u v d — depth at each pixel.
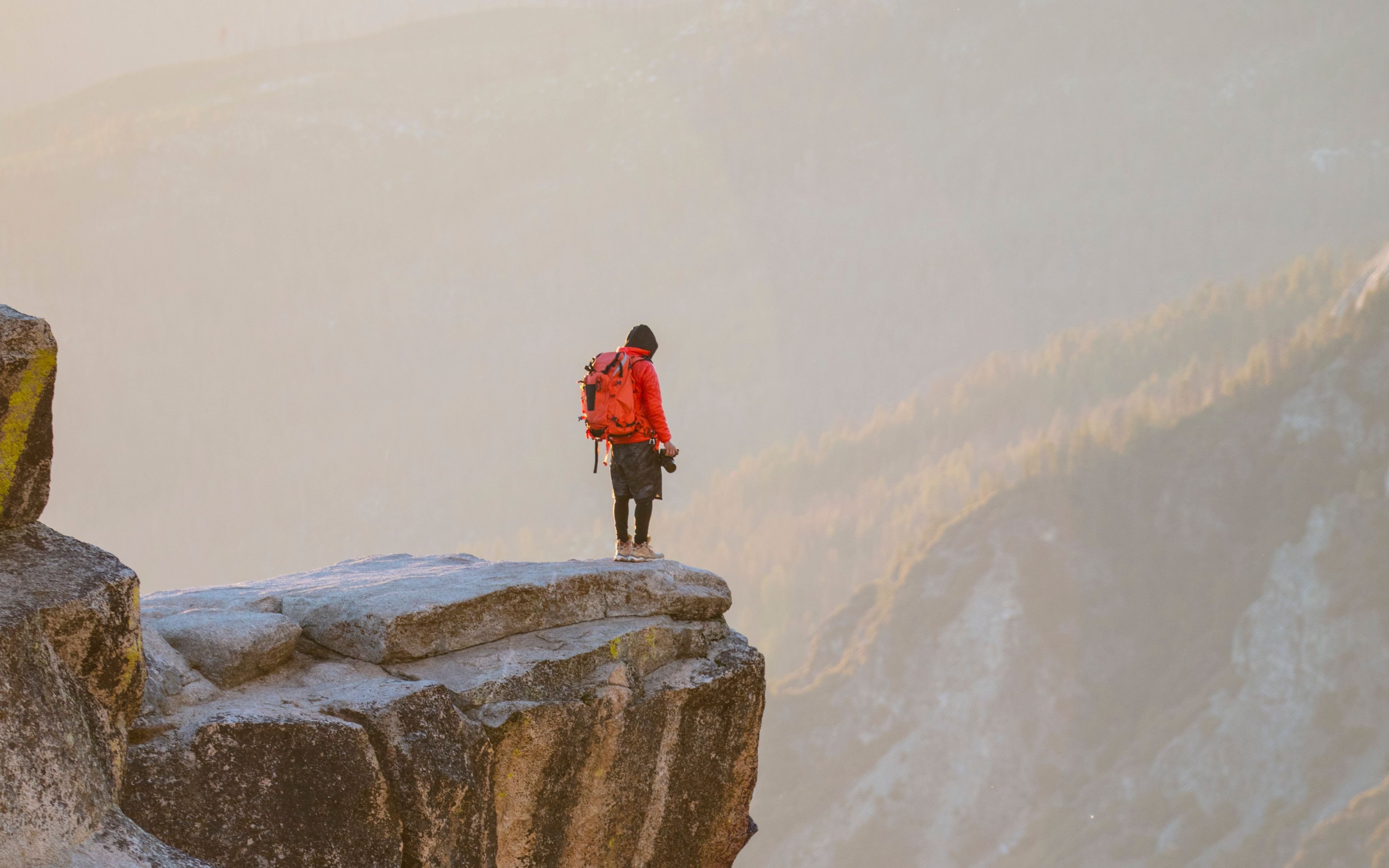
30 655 3.95
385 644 5.72
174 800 4.45
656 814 6.57
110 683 4.41
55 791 3.77
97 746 4.19
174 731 4.68
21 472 4.41
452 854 5.26
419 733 5.24
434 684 5.52
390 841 4.96
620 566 6.86
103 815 3.97
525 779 5.86
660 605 6.82
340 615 5.90
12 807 3.56
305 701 5.21
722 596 7.09
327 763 4.85
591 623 6.54
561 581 6.45
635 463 7.16
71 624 4.23
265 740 4.75
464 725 5.48
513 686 5.81
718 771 6.86
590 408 7.09
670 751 6.55
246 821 4.59
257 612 5.90
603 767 6.23
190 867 4.05
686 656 6.81
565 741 5.99
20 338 4.29
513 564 7.02
